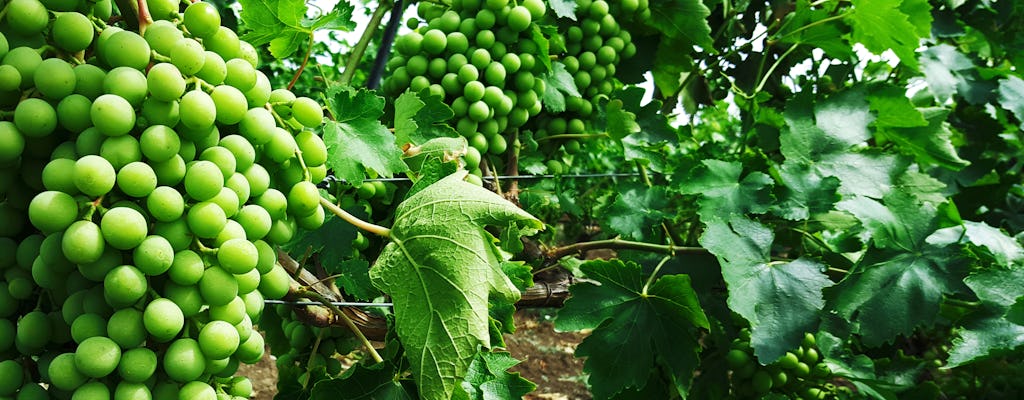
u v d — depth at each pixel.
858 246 2.30
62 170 0.97
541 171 2.42
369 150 1.52
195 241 1.04
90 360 0.95
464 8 2.19
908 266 2.06
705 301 2.48
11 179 1.06
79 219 0.97
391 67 2.23
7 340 1.08
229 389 1.20
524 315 6.43
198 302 1.04
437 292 1.19
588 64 2.44
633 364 2.10
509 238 1.46
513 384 1.82
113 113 0.96
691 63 2.81
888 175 2.27
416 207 1.29
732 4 2.98
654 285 2.12
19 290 1.08
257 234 1.12
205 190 1.02
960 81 2.83
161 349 1.04
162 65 0.99
